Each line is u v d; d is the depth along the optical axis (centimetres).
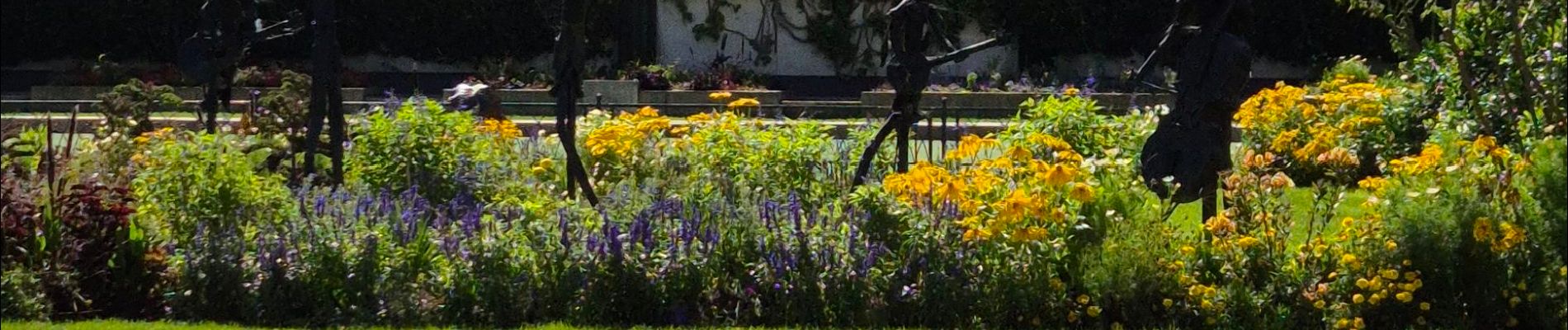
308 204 792
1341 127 1245
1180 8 862
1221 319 721
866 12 2867
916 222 758
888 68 959
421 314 738
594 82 2439
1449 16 1105
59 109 2325
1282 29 2805
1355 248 729
